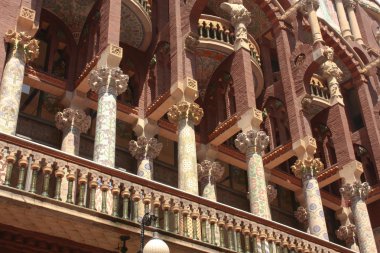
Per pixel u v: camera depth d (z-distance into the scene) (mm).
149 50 19453
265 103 21484
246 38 18984
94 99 17359
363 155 24219
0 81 13375
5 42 13953
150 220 9602
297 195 22328
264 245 13398
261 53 23266
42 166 10797
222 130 18875
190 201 12508
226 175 21609
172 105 17016
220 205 12977
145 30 19000
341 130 20828
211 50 19375
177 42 17656
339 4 30312
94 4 17719
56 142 17156
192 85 16844
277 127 21625
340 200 23484
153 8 20188
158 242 8516
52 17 18375
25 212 10266
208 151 19359
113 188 11469
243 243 13391
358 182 19969
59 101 17359
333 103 21531
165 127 18484
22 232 10820
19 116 16828
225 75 19672
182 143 16031
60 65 18141
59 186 10711
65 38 18469
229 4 19547
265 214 15930
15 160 10461
